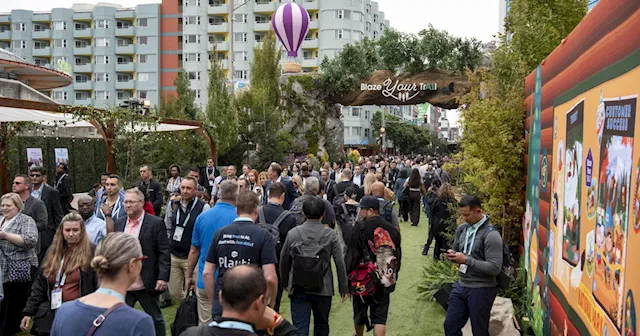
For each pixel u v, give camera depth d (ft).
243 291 7.97
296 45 98.58
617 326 10.54
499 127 26.66
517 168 26.66
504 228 27.32
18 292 20.38
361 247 19.20
